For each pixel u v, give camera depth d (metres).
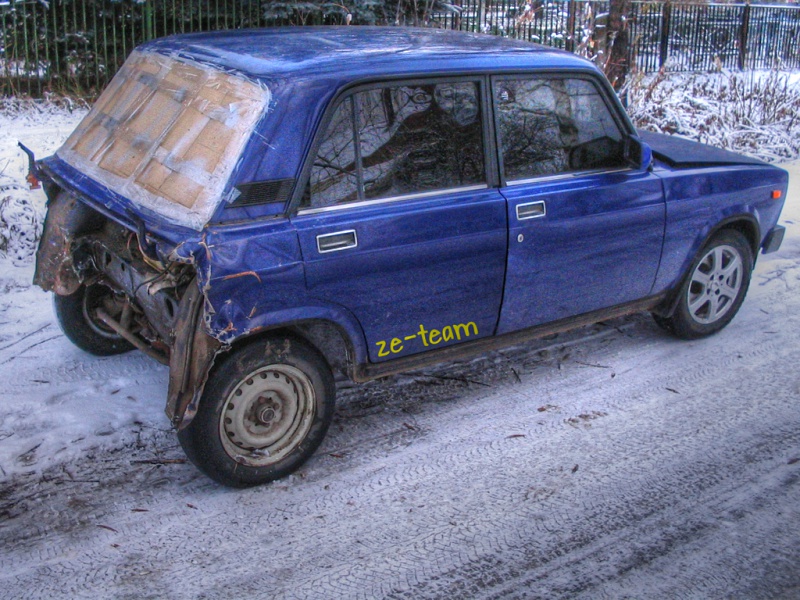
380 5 10.05
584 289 4.77
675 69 15.46
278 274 3.58
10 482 3.80
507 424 4.54
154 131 3.82
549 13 12.86
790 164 10.81
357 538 3.60
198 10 9.70
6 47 8.98
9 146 7.63
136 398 4.56
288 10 9.57
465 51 4.23
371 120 3.82
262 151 3.52
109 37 9.55
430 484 4.00
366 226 3.81
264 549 3.50
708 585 3.39
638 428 4.55
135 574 3.31
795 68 17.23
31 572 3.29
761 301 6.37
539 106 4.40
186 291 3.46
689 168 5.17
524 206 4.32
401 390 4.84
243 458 3.83
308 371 3.90
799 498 3.99
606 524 3.75
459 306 4.28
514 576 3.40
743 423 4.64
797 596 3.36
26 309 5.52
